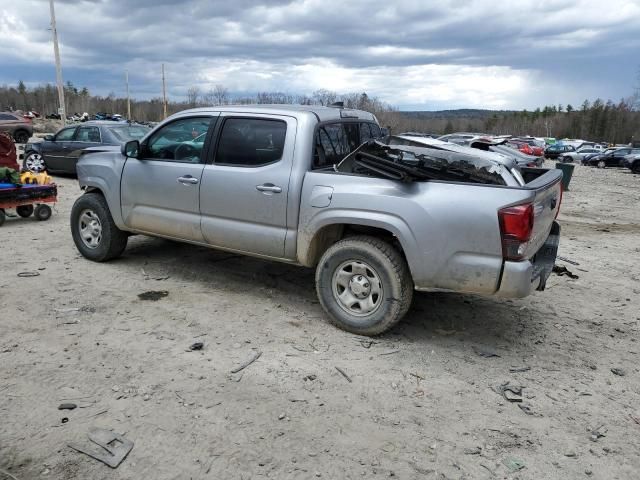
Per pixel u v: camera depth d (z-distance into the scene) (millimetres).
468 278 3914
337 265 4383
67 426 3029
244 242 4867
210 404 3303
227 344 4145
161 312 4703
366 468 2801
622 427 3295
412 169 4078
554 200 4590
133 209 5594
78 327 4316
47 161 13117
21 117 24547
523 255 3793
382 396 3502
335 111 4980
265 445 2941
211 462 2787
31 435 2939
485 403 3486
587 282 6273
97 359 3803
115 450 2840
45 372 3590
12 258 6133
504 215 3740
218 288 5387
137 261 6156
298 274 5895
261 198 4652
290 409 3297
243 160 4820
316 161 4598
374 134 5695
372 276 4277
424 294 5473
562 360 4176
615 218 11695
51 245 6809
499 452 2990
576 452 3025
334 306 4461
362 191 4172
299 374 3729
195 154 5152
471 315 4996
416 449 2979
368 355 4070
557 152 48062
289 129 4562
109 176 5695
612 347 4461
